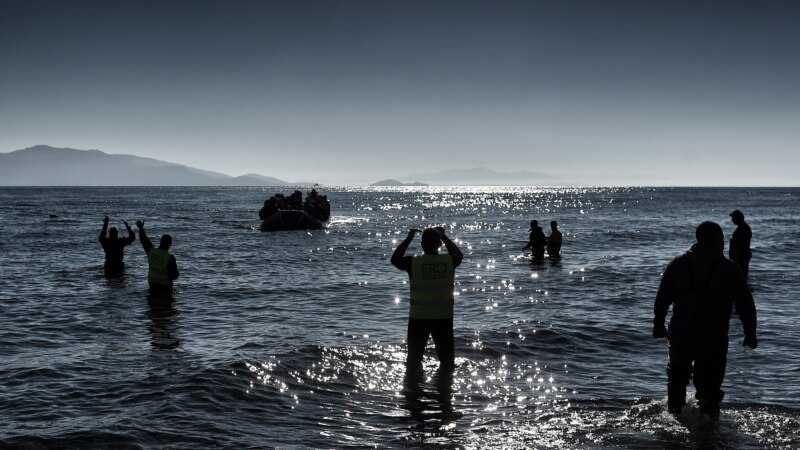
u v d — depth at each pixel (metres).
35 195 140.62
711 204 96.38
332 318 11.21
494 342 9.24
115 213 58.28
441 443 5.48
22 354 8.45
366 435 5.66
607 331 10.02
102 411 6.09
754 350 8.77
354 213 65.62
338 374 7.59
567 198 139.12
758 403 6.47
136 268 18.30
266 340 9.26
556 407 6.46
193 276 16.98
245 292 14.20
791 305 12.55
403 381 7.39
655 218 54.38
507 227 41.84
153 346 8.92
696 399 6.36
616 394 6.90
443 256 7.95
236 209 69.31
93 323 10.66
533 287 15.15
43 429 5.58
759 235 33.00
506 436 5.65
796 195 166.50
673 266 6.13
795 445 5.40
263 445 5.34
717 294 5.94
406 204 98.31
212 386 6.86
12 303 12.58
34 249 24.19
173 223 43.53
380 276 17.12
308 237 31.95
